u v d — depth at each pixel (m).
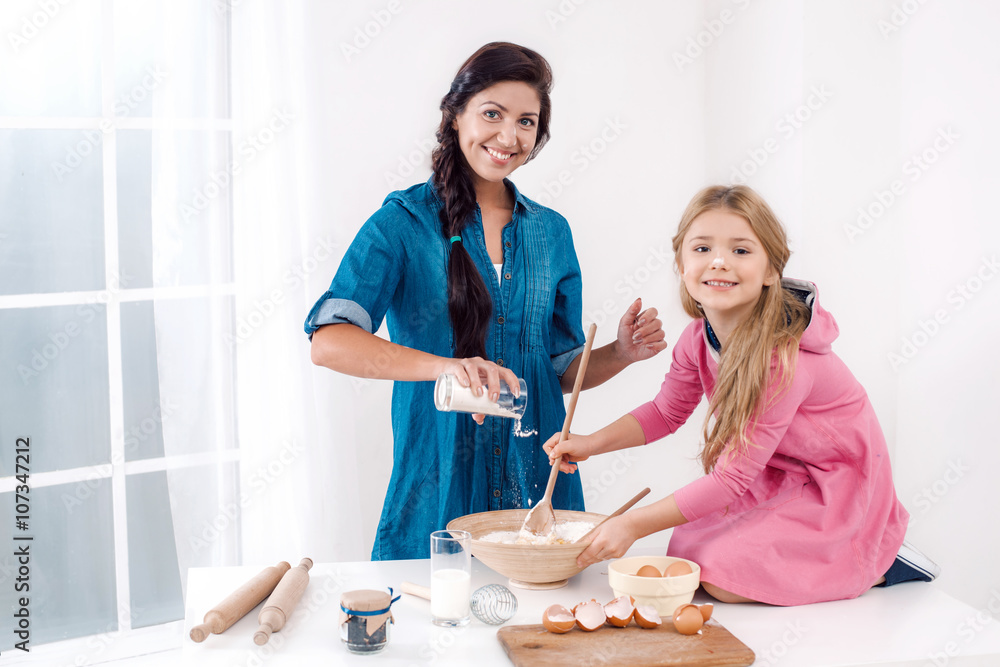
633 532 1.17
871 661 0.97
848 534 1.19
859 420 1.23
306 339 2.18
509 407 1.29
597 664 0.93
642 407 1.46
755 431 1.17
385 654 1.00
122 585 2.13
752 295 1.21
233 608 1.08
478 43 2.40
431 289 1.53
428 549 1.52
